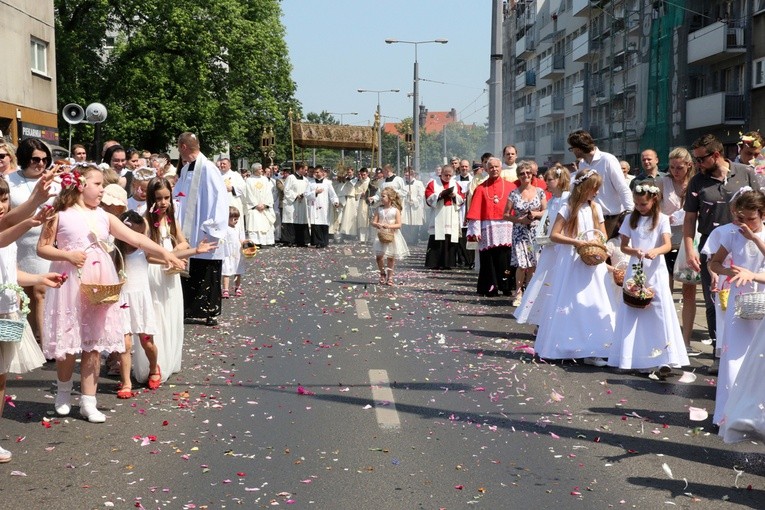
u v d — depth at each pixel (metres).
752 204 6.91
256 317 12.60
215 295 11.73
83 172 7.16
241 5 45.47
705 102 39.31
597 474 5.81
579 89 63.91
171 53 44.06
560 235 9.60
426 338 10.97
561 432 6.80
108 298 6.81
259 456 6.11
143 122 43.72
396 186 28.97
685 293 10.26
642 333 8.90
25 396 7.75
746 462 6.11
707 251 7.53
